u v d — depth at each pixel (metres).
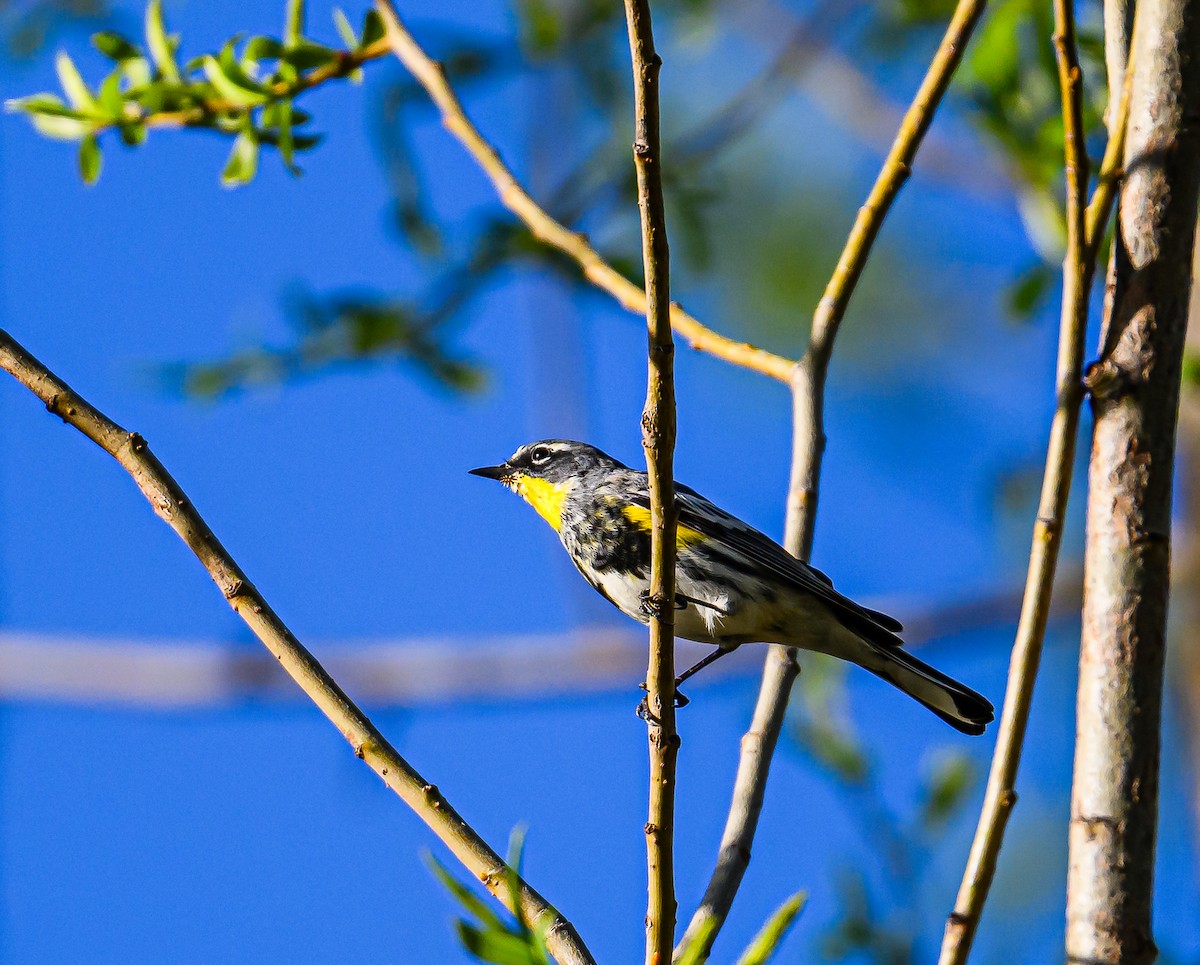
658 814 6.36
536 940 5.97
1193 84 7.12
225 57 10.05
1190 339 11.73
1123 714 6.34
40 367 6.63
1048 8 11.82
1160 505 6.61
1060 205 12.09
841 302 9.84
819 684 10.76
